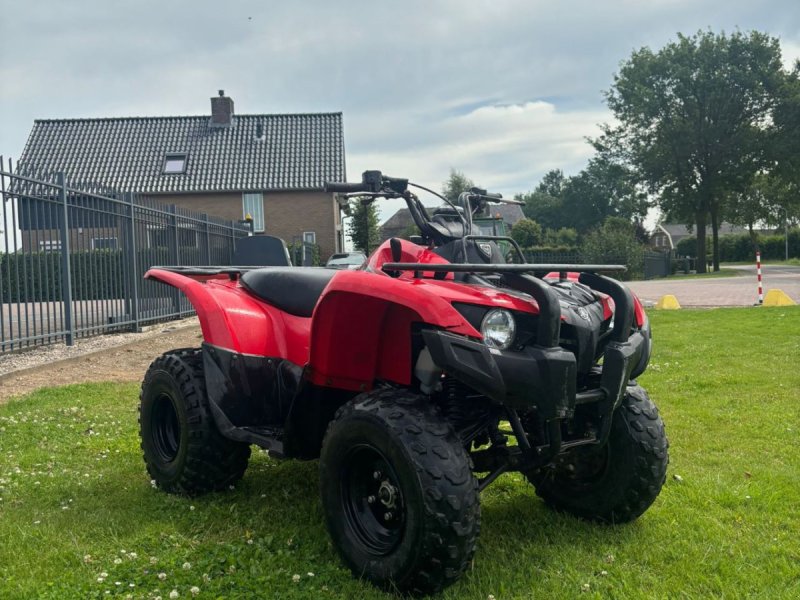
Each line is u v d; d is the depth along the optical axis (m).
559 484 3.61
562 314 2.88
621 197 87.75
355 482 2.96
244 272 4.25
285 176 34.00
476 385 2.60
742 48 40.38
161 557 3.05
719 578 2.86
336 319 3.05
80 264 9.87
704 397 6.17
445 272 3.06
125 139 35.59
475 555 3.09
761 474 4.11
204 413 3.75
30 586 2.78
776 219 52.00
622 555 3.10
